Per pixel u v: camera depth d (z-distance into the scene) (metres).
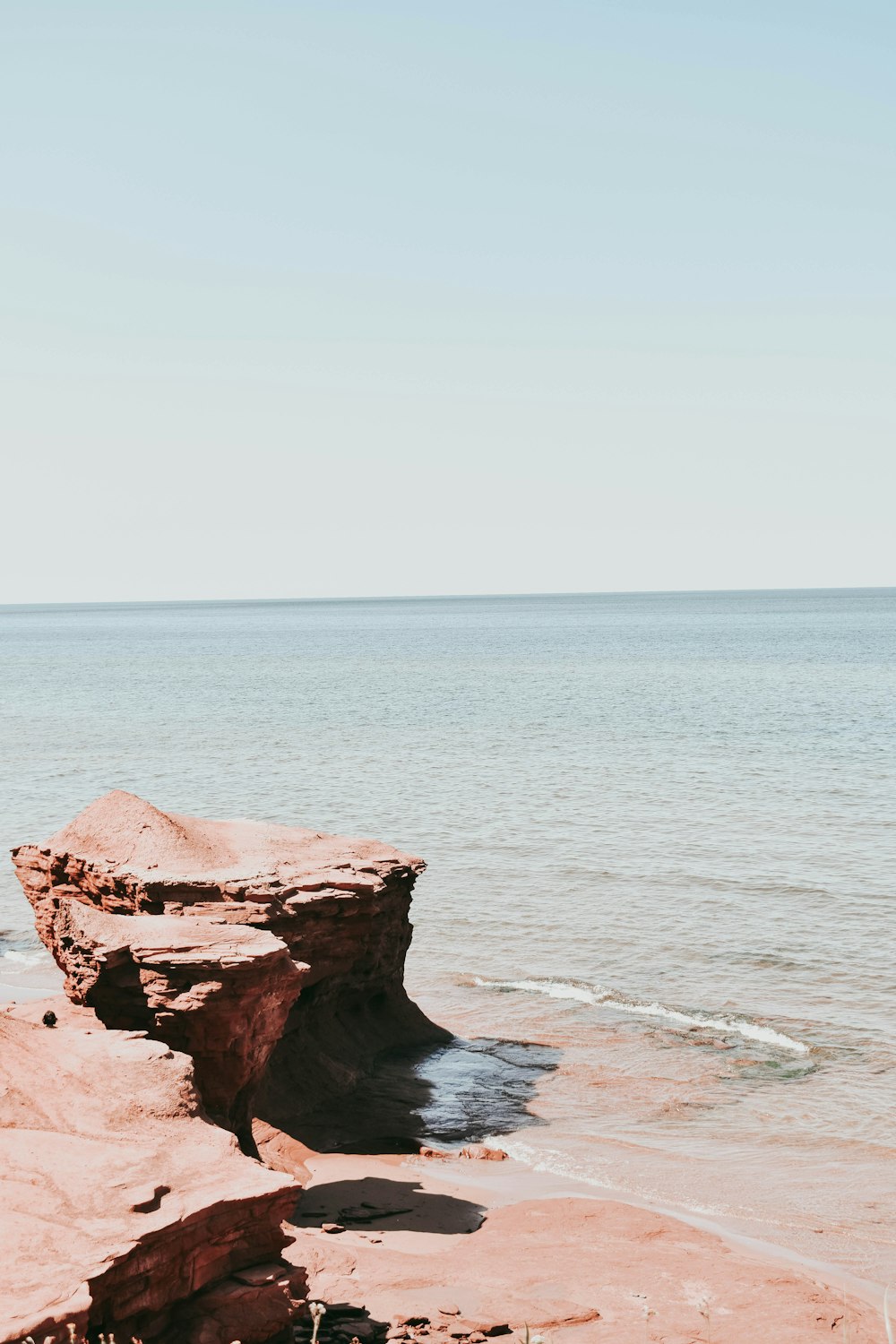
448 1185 26.20
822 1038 35.09
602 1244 22.84
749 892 51.03
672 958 42.91
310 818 68.12
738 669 178.88
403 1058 34.28
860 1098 30.97
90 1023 24.98
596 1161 27.64
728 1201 25.61
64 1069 19.05
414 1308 19.58
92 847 31.73
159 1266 15.00
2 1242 14.40
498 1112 30.64
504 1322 19.25
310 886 31.45
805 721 112.50
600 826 65.19
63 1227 14.83
